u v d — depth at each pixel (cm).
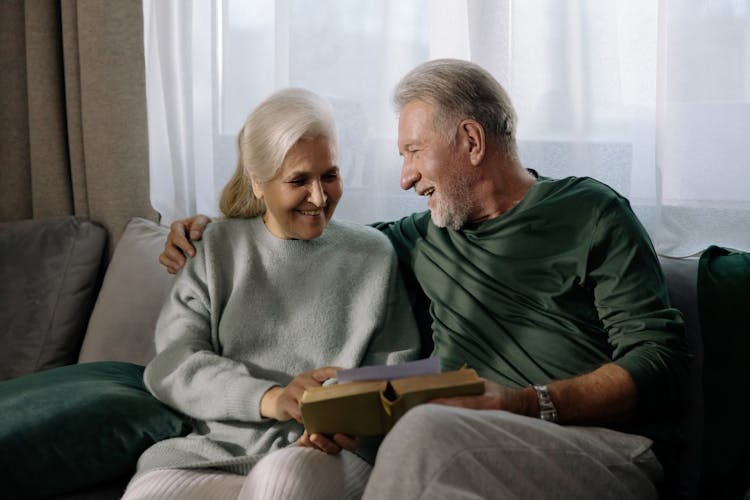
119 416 166
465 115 166
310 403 131
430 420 121
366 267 179
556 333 163
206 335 175
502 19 200
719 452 156
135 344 210
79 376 181
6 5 256
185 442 164
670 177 190
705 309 162
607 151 198
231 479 150
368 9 220
